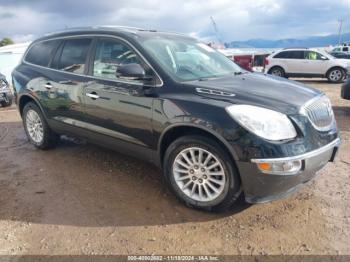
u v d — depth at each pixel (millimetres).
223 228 3223
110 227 3279
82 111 4457
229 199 3297
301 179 3141
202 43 4945
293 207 3545
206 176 3414
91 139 4547
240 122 3070
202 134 3357
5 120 8117
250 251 2893
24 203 3785
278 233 3123
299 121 3154
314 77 16828
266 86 3699
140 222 3354
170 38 4465
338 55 22078
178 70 3836
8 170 4750
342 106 8828
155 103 3584
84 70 4445
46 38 5277
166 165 3654
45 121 5215
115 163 4875
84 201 3795
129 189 4062
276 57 17281
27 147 5762
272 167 2990
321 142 3295
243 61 19969
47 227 3305
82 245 3016
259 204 3615
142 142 3844
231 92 3371
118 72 3631
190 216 3441
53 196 3934
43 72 5047
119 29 4367
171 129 3488
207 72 4105
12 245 3039
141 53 3865
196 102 3326
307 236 3064
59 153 5367
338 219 3307
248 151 3025
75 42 4703
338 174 4305
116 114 4004
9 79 19734
